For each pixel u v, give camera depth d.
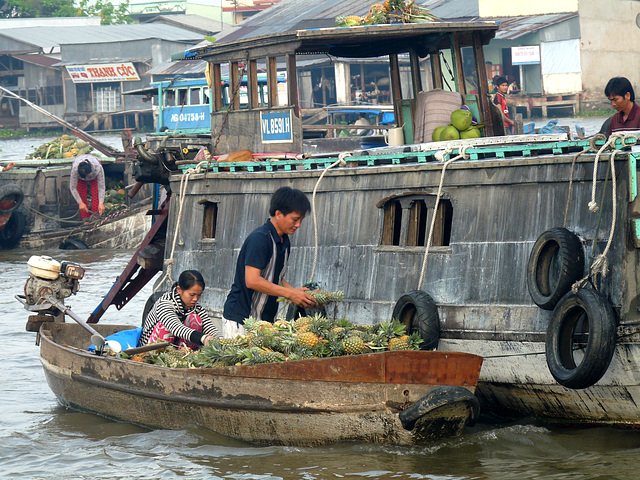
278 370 12.46
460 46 20.95
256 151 21.05
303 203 13.43
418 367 11.98
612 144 12.08
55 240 41.69
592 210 11.95
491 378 13.51
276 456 12.39
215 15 158.75
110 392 14.73
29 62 108.81
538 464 11.69
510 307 13.08
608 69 80.19
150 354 14.87
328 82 74.62
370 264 15.20
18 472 12.16
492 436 12.78
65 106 107.69
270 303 14.07
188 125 39.19
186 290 15.13
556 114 82.50
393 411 11.98
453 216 14.06
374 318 14.91
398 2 21.36
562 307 12.02
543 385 12.85
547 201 12.91
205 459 12.43
